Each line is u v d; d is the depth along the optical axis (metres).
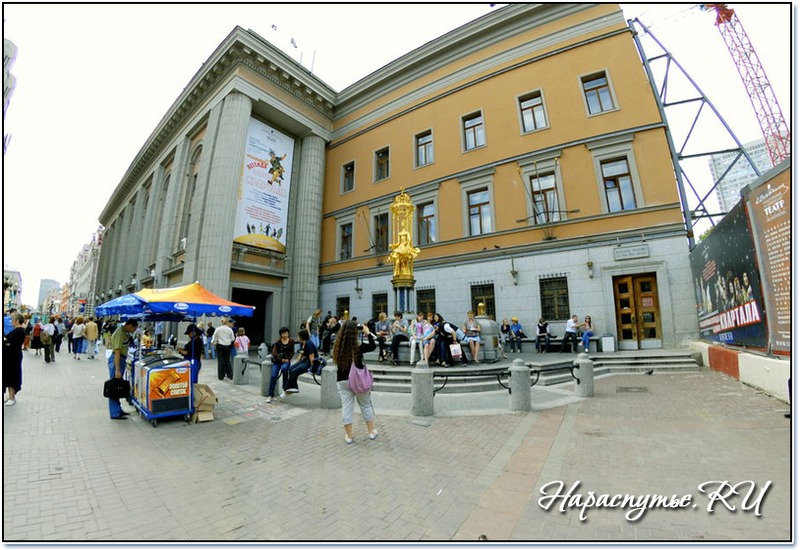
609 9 16.39
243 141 19.45
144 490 3.68
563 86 16.56
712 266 10.05
